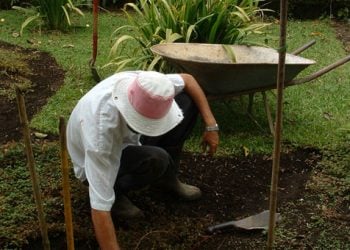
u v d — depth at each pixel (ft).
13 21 22.89
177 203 11.19
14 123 14.16
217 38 14.70
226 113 14.79
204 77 12.55
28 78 17.04
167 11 14.69
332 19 24.39
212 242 10.10
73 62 18.30
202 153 12.89
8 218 10.34
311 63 12.85
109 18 24.25
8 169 11.82
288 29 22.65
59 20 21.85
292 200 11.35
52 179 11.60
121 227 10.44
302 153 13.01
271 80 12.82
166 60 13.28
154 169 9.86
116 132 8.41
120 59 16.34
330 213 10.86
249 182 11.98
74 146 9.50
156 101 7.80
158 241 9.98
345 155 12.57
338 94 16.10
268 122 13.69
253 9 15.51
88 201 11.01
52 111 14.69
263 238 10.23
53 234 10.11
